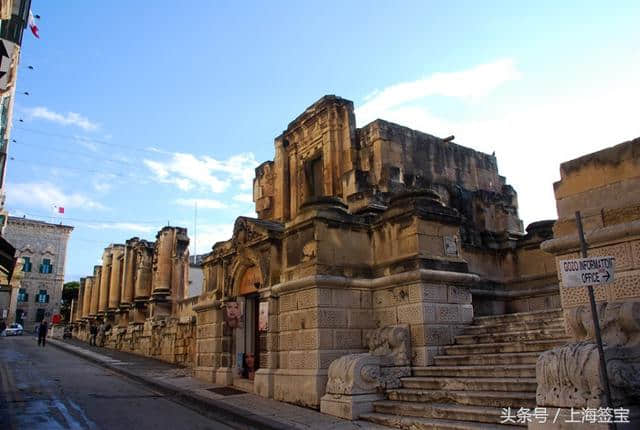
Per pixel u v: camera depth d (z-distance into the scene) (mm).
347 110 17891
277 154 21359
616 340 7336
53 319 60438
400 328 11391
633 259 7773
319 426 9406
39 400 12234
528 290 16344
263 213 22328
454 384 9625
